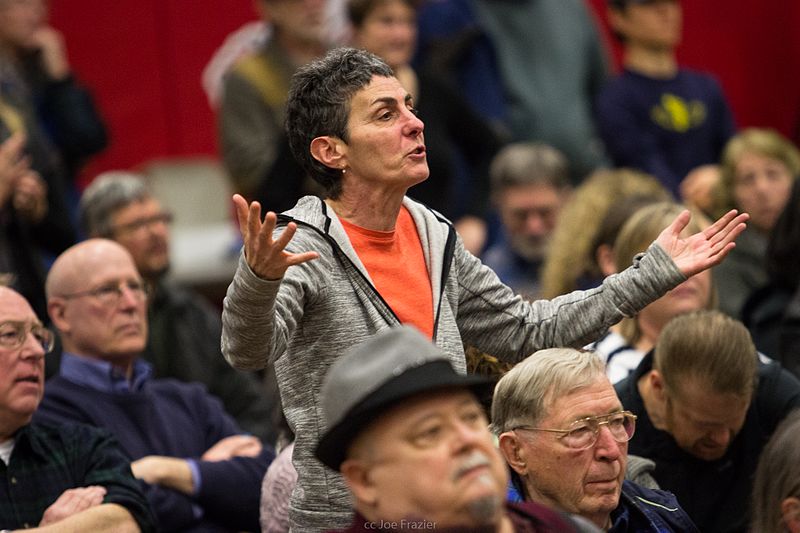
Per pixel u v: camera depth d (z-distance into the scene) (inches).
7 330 379.9
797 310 440.1
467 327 317.7
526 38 705.6
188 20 870.4
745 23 941.8
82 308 440.5
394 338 230.5
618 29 695.7
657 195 480.7
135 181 528.7
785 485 304.3
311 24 661.3
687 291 408.2
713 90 701.9
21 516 375.9
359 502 231.3
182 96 870.4
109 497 374.9
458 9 703.1
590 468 308.3
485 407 335.3
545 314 315.3
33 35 686.5
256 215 263.1
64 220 587.5
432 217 316.5
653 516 320.2
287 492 361.1
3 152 529.0
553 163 602.2
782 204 573.6
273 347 278.5
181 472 422.6
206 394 468.1
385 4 624.7
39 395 385.7
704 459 373.4
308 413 297.3
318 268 294.5
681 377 359.3
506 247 611.5
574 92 708.0
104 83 860.6
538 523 249.6
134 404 442.3
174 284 541.6
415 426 222.8
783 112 948.6
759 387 382.9
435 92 641.6
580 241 500.1
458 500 221.1
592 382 311.3
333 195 306.5
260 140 646.5
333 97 300.2
